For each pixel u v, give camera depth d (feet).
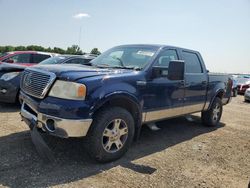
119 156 14.48
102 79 13.46
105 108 13.74
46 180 11.75
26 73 15.23
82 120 12.55
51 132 12.78
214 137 20.63
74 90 12.57
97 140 13.24
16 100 24.72
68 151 15.07
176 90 17.92
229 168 14.78
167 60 17.89
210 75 21.95
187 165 14.69
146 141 18.38
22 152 14.40
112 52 18.85
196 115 28.19
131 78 14.74
